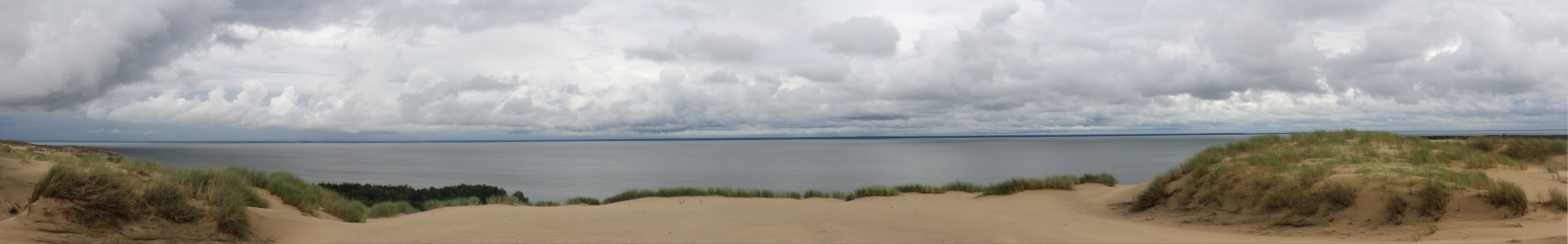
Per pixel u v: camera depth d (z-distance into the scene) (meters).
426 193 26.64
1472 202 9.51
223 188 10.48
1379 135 17.81
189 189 9.98
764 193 24.47
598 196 54.44
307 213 13.62
